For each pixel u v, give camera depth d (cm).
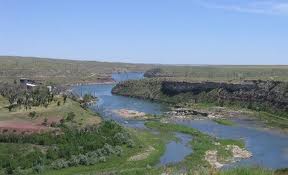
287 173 3472
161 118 16000
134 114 16762
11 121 9662
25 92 13438
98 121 10488
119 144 9700
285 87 18112
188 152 10006
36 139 8600
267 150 10731
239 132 13338
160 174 7625
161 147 10319
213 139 11781
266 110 17600
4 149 8106
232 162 9238
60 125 9581
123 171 7869
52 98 11681
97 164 8400
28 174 7556
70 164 8181
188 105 19838
